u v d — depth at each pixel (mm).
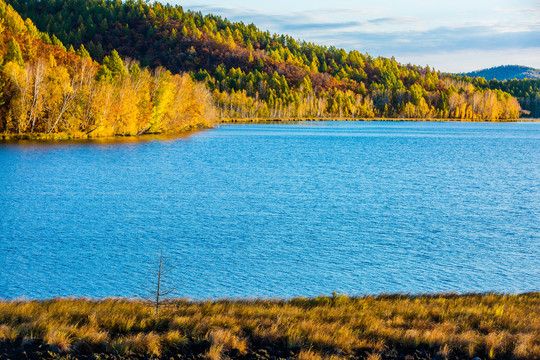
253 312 15820
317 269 26734
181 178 60375
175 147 98812
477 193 53156
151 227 35156
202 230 34625
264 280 24812
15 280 23906
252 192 51031
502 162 85562
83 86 102938
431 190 54781
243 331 13883
